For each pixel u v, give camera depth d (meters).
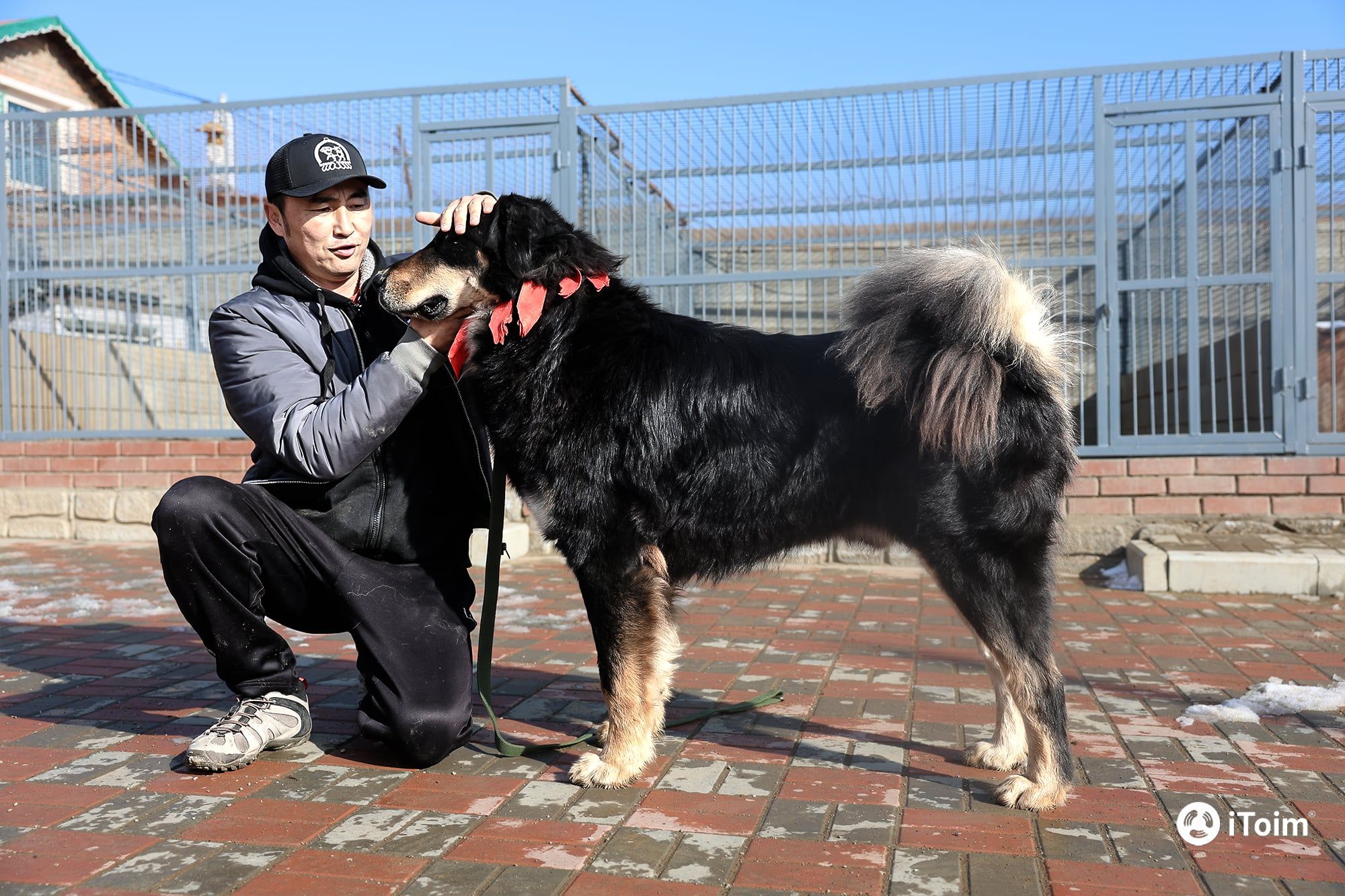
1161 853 2.20
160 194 7.65
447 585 2.96
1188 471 6.17
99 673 3.79
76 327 7.88
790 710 3.33
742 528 2.73
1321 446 6.12
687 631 4.58
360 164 2.98
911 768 2.76
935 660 4.03
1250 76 6.11
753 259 6.73
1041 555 2.51
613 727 2.65
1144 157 6.27
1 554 6.90
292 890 2.02
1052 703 2.47
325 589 2.86
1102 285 6.27
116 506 7.43
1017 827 2.34
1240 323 6.35
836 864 2.14
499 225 2.70
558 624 4.78
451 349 2.78
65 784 2.62
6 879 2.06
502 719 3.27
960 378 2.45
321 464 2.65
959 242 3.28
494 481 2.85
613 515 2.67
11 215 7.84
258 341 2.84
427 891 2.01
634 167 6.84
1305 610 5.05
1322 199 6.20
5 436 7.81
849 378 2.68
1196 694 3.52
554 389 2.70
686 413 2.69
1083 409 6.35
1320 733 3.06
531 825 2.36
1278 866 2.13
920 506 2.54
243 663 2.82
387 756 2.87
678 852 2.20
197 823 2.36
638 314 2.82
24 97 15.02
